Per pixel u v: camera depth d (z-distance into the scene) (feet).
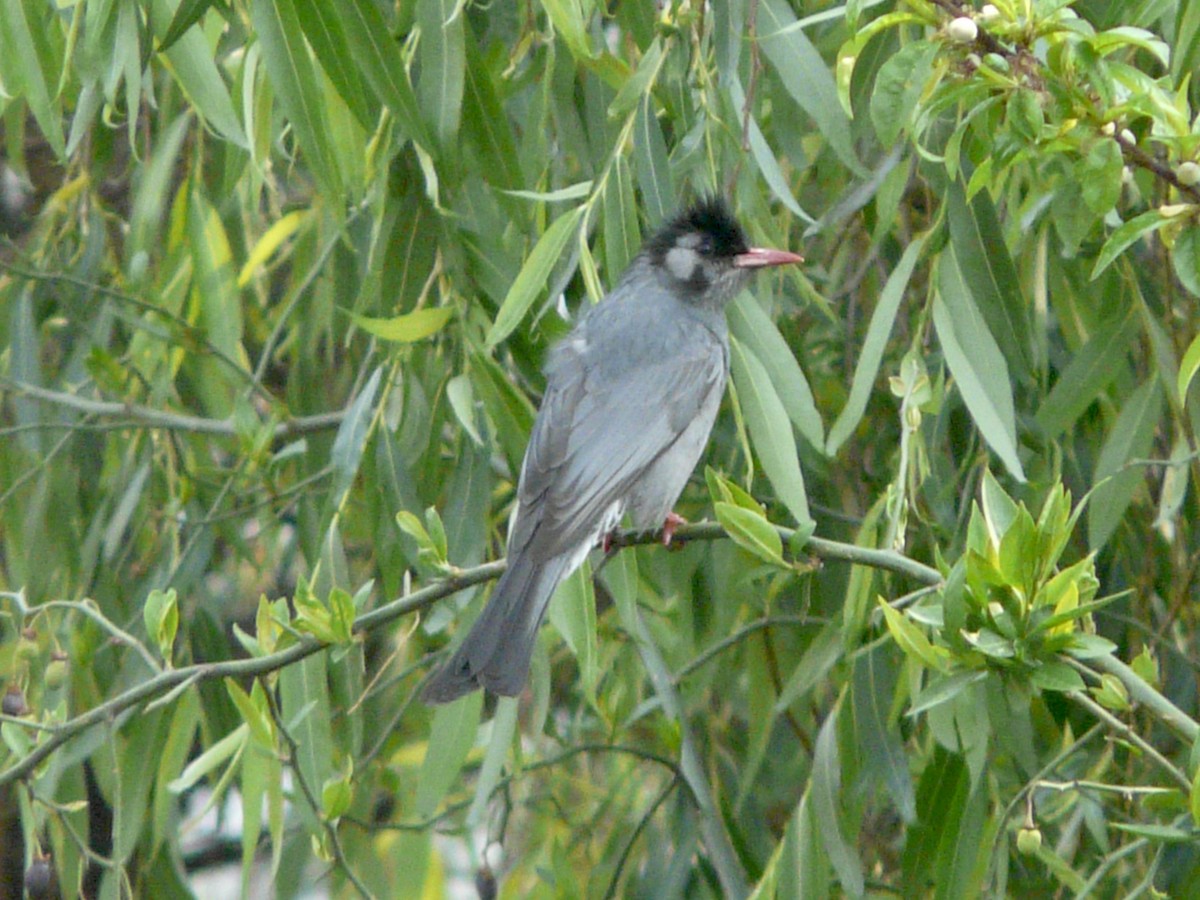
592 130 33.42
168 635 27.81
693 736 38.22
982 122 25.81
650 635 36.11
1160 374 30.58
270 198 43.91
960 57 23.26
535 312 33.83
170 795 34.30
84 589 38.19
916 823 30.50
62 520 39.58
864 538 29.25
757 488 36.52
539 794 43.86
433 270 33.22
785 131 32.55
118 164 48.78
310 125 28.58
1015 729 30.99
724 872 33.83
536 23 34.22
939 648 23.40
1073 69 22.56
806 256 39.45
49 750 27.40
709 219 34.24
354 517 40.83
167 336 38.50
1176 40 29.12
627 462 31.99
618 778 43.34
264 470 37.96
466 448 33.17
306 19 28.37
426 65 29.84
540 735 35.47
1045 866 33.63
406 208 33.09
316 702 30.76
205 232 38.88
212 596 39.88
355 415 32.50
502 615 28.35
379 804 49.34
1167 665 34.24
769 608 35.63
